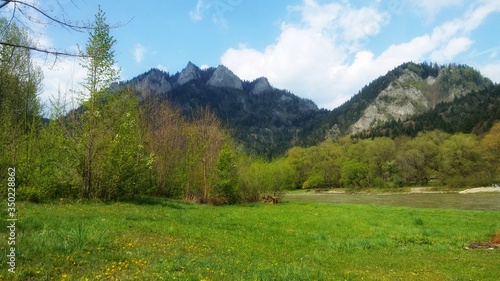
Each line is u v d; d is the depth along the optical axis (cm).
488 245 1881
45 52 525
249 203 5000
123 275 816
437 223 2783
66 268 848
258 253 1365
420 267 1342
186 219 2177
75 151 2758
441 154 11475
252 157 6044
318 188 13400
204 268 948
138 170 3178
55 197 2694
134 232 1406
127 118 3062
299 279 961
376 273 1226
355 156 13475
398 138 16438
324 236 2023
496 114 15925
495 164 10750
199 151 4497
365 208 4244
